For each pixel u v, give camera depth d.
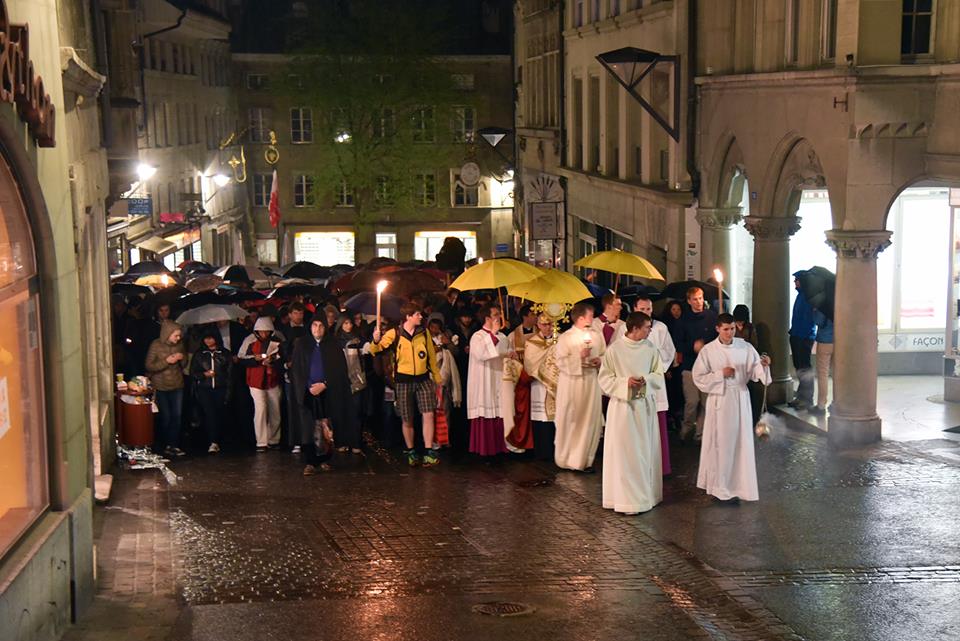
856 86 17.17
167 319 16.77
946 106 16.92
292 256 67.75
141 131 47.97
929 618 9.64
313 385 15.55
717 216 23.97
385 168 59.44
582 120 38.03
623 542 12.14
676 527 12.70
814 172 19.25
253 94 66.62
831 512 13.12
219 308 16.92
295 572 11.08
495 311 16.22
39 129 8.98
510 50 65.38
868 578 10.73
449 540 12.24
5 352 8.58
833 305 19.59
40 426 9.41
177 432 16.75
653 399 13.57
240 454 16.91
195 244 56.31
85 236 14.72
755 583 10.65
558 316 16.27
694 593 10.39
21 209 9.09
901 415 18.98
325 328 15.96
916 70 16.95
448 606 9.98
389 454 16.81
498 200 66.62
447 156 59.59
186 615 9.77
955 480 14.70
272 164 66.81
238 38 66.19
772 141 20.47
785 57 21.31
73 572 9.61
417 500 14.03
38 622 8.57
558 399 15.75
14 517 8.65
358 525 12.84
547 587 10.58
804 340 19.91
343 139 58.75
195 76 57.44
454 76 65.69
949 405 19.56
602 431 16.81
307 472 15.52
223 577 10.93
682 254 26.05
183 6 52.16
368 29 57.22
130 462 16.08
